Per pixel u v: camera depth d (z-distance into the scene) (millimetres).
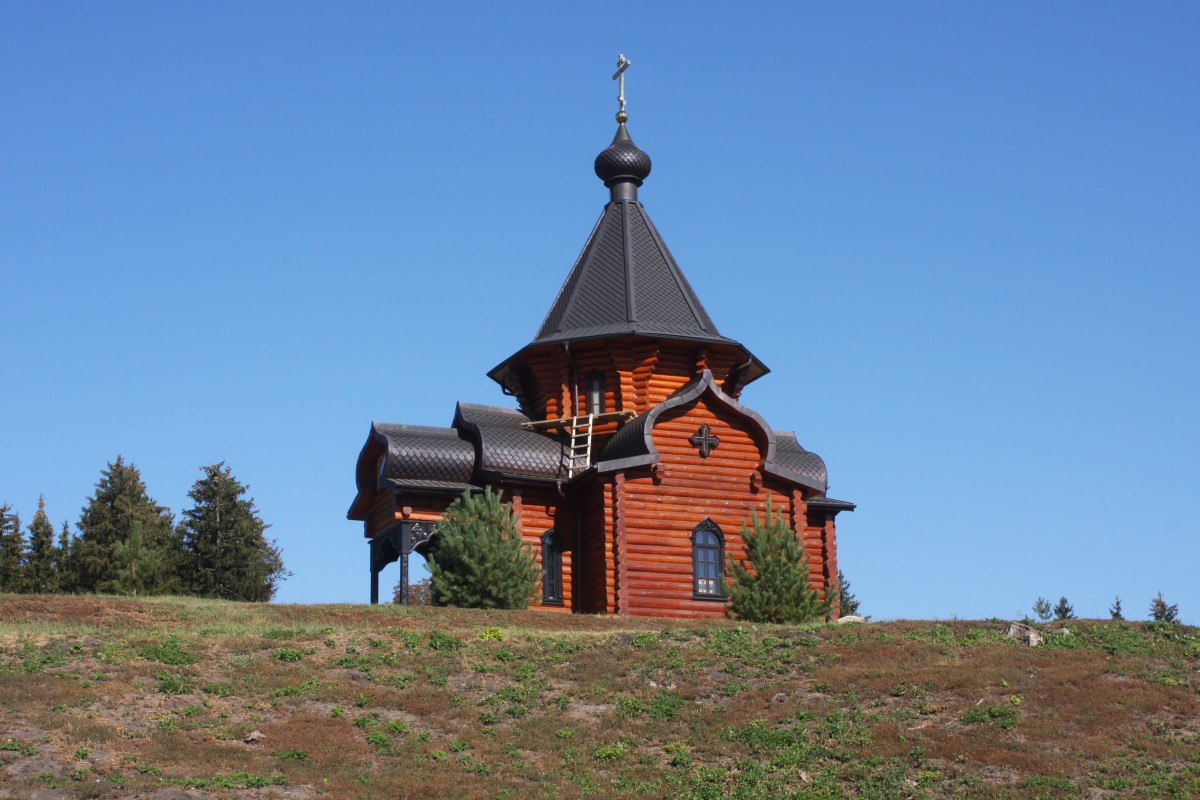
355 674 32031
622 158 54625
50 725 27141
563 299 52875
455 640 34562
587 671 32906
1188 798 25594
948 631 35031
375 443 48125
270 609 38438
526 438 47875
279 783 25859
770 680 32125
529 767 27812
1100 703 29625
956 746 27875
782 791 26703
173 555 57875
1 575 58688
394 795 25969
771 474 47031
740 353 50969
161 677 30438
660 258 52938
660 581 45250
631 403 49594
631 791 26875
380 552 49062
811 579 49094
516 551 41875
